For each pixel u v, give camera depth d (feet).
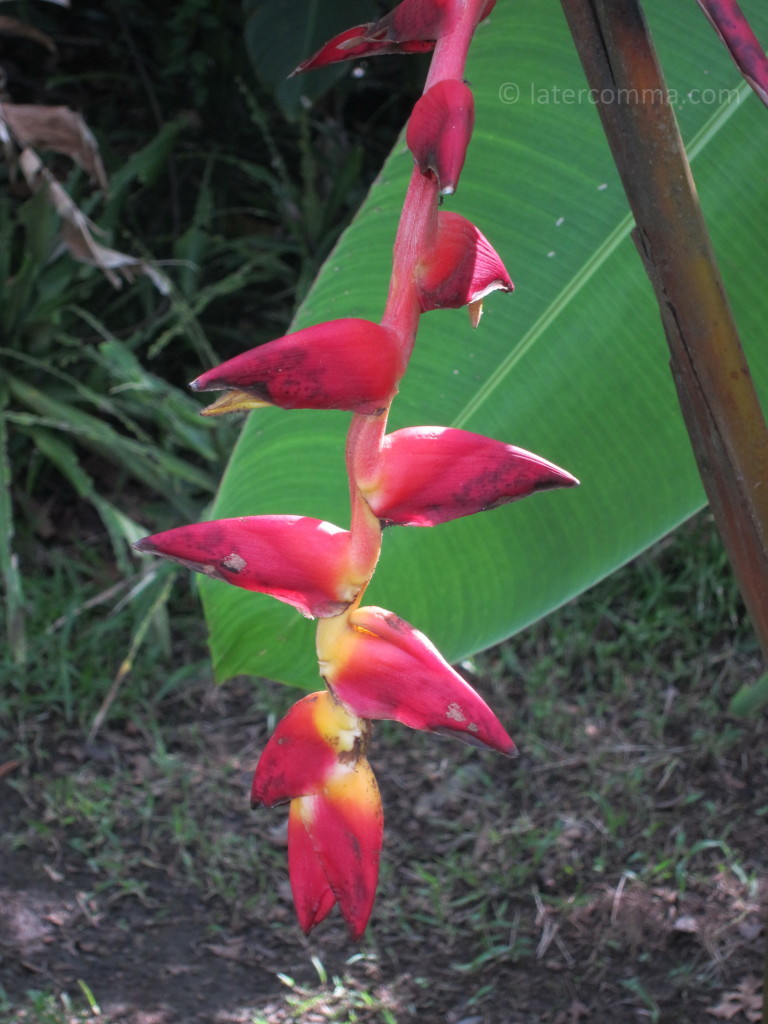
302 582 1.95
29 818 9.69
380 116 16.90
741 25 2.01
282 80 11.43
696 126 3.76
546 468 1.89
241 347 14.11
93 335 13.67
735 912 8.51
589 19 2.48
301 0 11.23
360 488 1.91
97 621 11.49
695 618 11.43
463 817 9.68
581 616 11.57
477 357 3.91
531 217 3.89
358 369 1.81
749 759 10.01
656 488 3.73
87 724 10.58
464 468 1.89
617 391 3.78
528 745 10.31
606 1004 7.98
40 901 8.96
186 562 1.96
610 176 3.84
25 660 10.35
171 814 9.78
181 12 14.07
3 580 11.62
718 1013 7.75
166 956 8.56
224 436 11.83
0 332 12.29
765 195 3.68
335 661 1.98
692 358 2.75
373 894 2.03
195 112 15.62
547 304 3.87
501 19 3.94
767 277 3.67
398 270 1.87
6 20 9.36
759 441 2.81
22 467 13.07
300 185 15.33
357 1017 8.05
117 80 16.38
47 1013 7.86
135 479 13.39
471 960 8.48
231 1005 8.14
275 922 8.87
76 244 9.49
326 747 2.01
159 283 10.93
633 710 10.60
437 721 1.94
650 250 2.66
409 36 1.97
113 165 13.78
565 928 8.60
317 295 4.06
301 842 2.06
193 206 15.42
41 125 8.76
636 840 9.29
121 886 9.14
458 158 1.74
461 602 3.85
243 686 11.22
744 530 2.89
